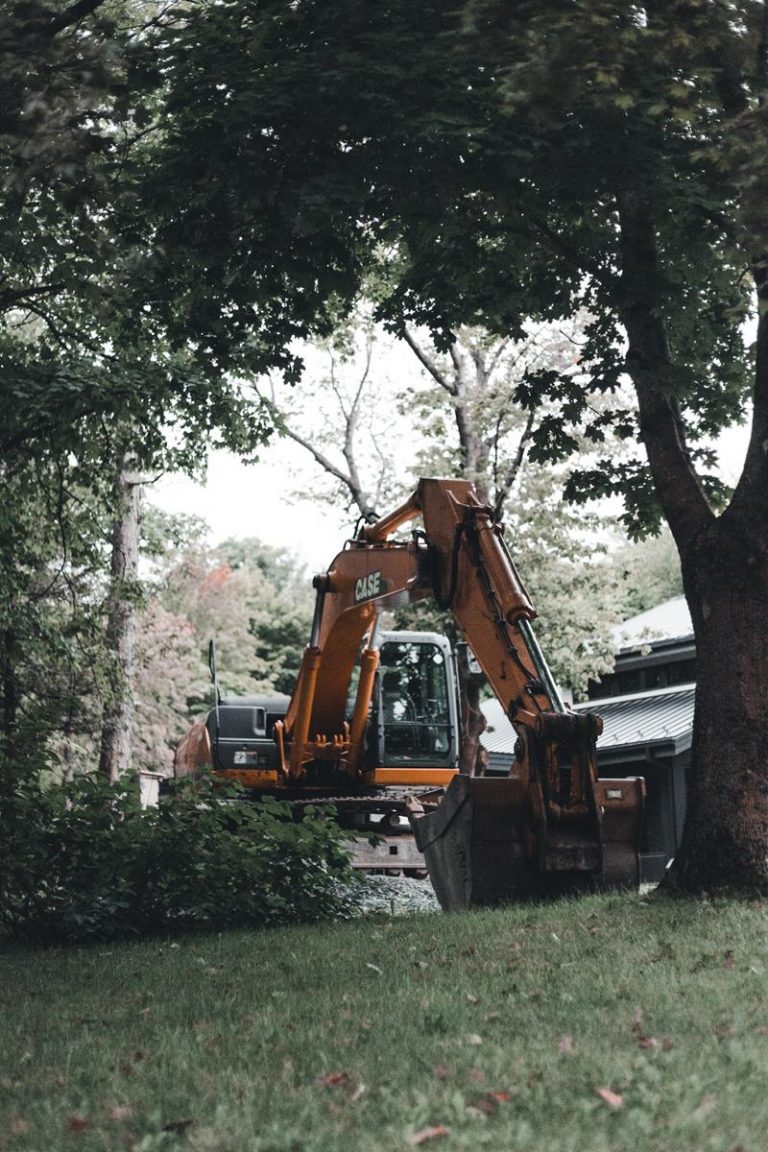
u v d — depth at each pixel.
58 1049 6.46
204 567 61.38
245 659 60.94
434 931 10.34
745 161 9.23
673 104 10.27
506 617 12.65
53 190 10.31
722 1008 6.50
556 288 13.27
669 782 30.39
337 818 19.30
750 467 11.24
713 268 12.37
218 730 20.28
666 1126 4.44
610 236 12.55
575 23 8.91
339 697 18.77
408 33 10.80
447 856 12.43
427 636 20.77
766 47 9.98
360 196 10.41
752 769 10.88
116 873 11.91
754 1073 5.14
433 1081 5.25
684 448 11.90
